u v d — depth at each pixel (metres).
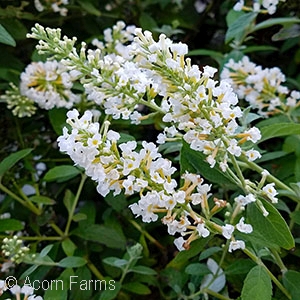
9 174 0.39
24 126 0.43
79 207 0.42
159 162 0.22
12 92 0.39
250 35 0.44
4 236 0.35
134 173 0.22
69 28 0.46
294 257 0.32
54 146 0.43
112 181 0.22
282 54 0.46
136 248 0.32
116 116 0.25
